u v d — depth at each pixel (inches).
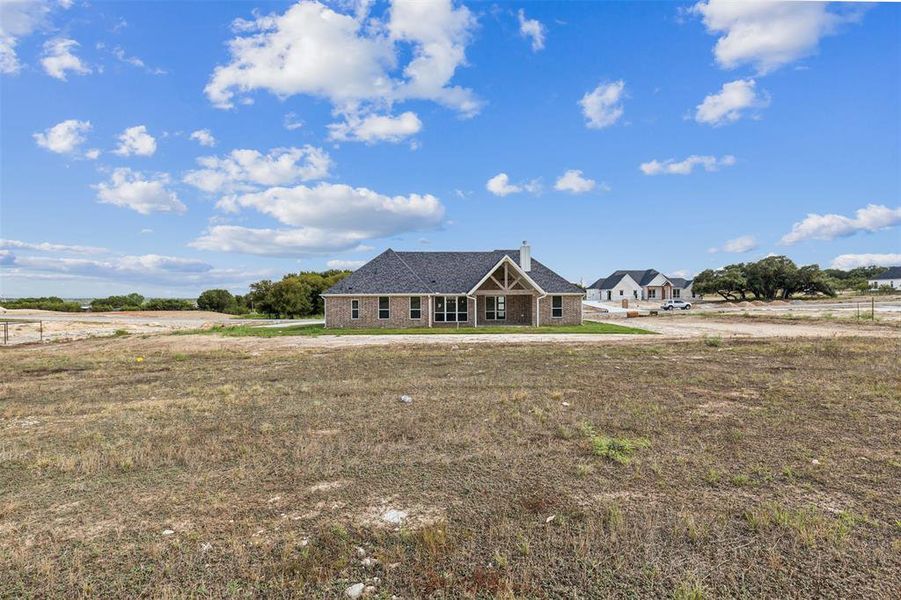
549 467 214.8
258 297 2113.7
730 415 303.0
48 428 291.9
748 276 3112.7
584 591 125.8
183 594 125.9
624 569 134.9
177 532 159.9
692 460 220.4
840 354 585.9
